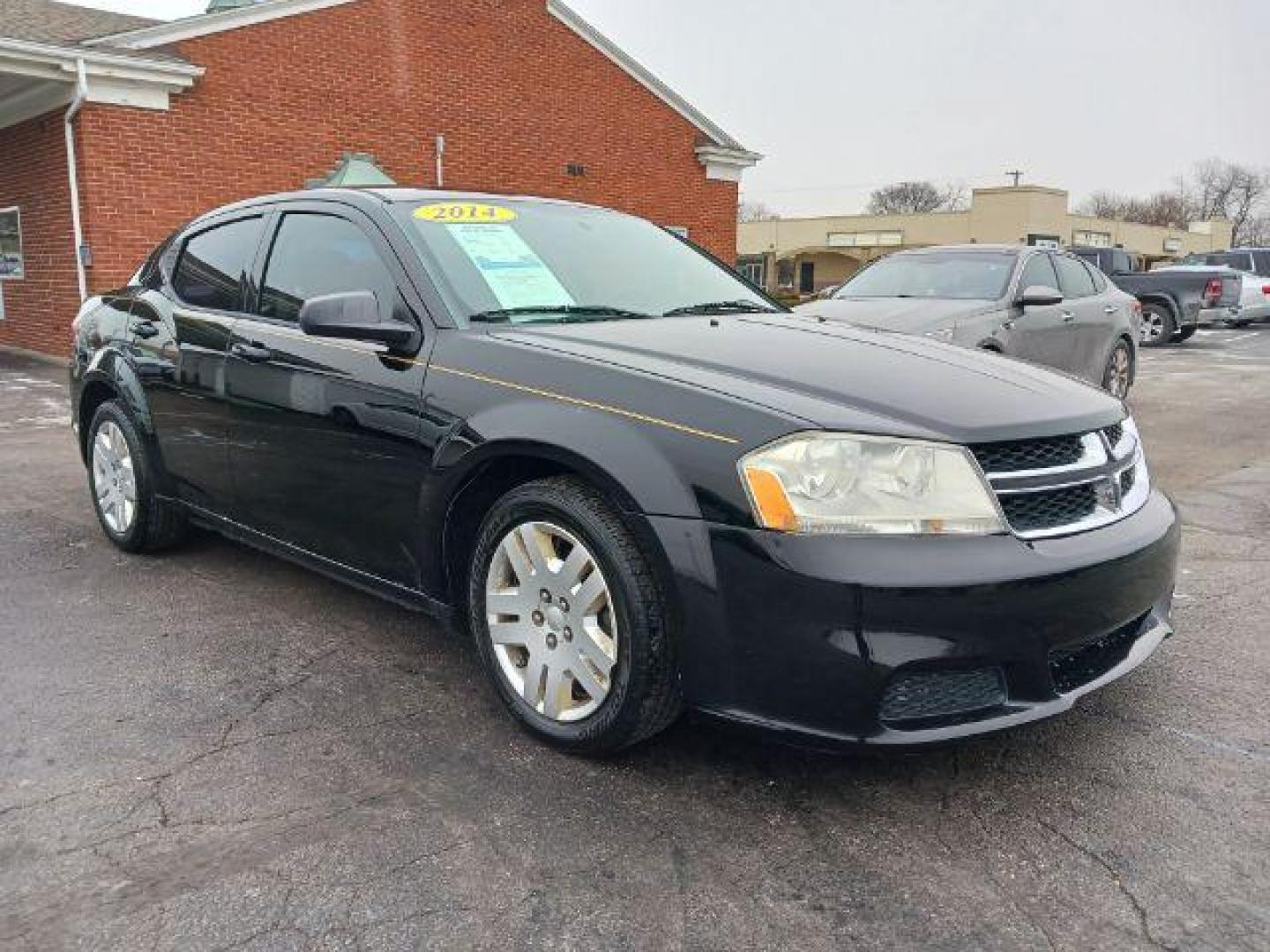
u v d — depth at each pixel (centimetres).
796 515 239
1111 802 263
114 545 479
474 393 295
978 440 251
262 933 211
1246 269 2380
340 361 334
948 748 241
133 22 1398
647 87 1722
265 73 1267
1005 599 239
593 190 1681
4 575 438
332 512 345
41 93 1186
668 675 261
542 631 286
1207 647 369
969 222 5031
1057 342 824
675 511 250
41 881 226
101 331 469
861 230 5362
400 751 287
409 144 1433
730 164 1869
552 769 278
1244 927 215
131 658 351
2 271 1389
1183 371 1345
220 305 402
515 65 1542
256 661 349
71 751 285
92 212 1147
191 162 1218
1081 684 264
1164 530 286
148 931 211
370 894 224
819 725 241
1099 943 210
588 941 210
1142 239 5619
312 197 380
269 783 269
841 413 252
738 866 236
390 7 1382
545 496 276
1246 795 267
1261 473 687
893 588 232
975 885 229
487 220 367
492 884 228
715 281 408
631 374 274
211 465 399
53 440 758
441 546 308
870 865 237
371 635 374
